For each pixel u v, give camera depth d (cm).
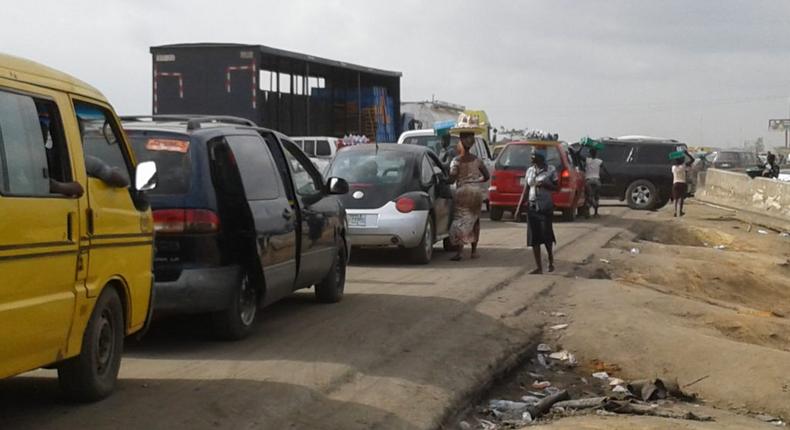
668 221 2823
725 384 992
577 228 2394
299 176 1111
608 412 885
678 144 3284
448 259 1688
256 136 1018
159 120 982
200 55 2433
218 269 898
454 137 2864
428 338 1017
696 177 4094
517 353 1037
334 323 1061
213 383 784
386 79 3422
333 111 3155
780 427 869
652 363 1052
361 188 1566
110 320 724
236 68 2419
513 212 2703
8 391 752
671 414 882
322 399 769
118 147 760
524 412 868
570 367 1053
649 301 1348
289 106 2775
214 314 926
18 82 609
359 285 1355
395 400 788
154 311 880
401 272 1502
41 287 605
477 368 938
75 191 645
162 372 820
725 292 1753
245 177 951
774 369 1007
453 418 810
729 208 3397
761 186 3119
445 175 1720
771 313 1675
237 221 921
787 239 2652
